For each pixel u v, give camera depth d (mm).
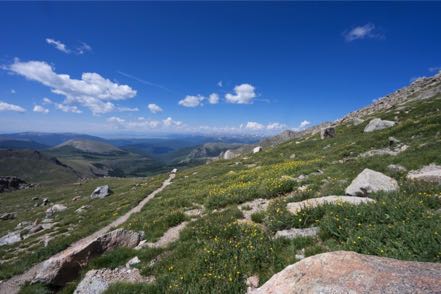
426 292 4039
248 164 36938
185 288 7754
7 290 11375
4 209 55406
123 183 68125
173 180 40344
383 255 6555
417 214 8164
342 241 7969
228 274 7688
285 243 8938
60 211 35969
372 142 25547
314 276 5117
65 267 10688
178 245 11102
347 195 12117
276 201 12852
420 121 26188
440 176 10984
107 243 12180
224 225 11617
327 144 36000
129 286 8812
